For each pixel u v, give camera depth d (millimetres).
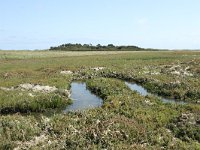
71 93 34844
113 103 25422
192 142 17609
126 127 18781
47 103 27438
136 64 60344
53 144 16609
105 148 16344
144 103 26578
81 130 18562
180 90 33125
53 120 20609
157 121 21125
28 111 26156
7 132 17703
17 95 29078
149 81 40094
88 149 15938
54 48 169250
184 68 51969
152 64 59906
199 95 31156
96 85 36844
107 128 18453
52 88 34688
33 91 32250
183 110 24031
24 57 87625
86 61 69062
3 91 31219
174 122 21266
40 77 43000
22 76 43969
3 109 25844
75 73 50469
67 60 73375
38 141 17234
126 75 46344
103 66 57656
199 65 53594
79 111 22938
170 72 48000
